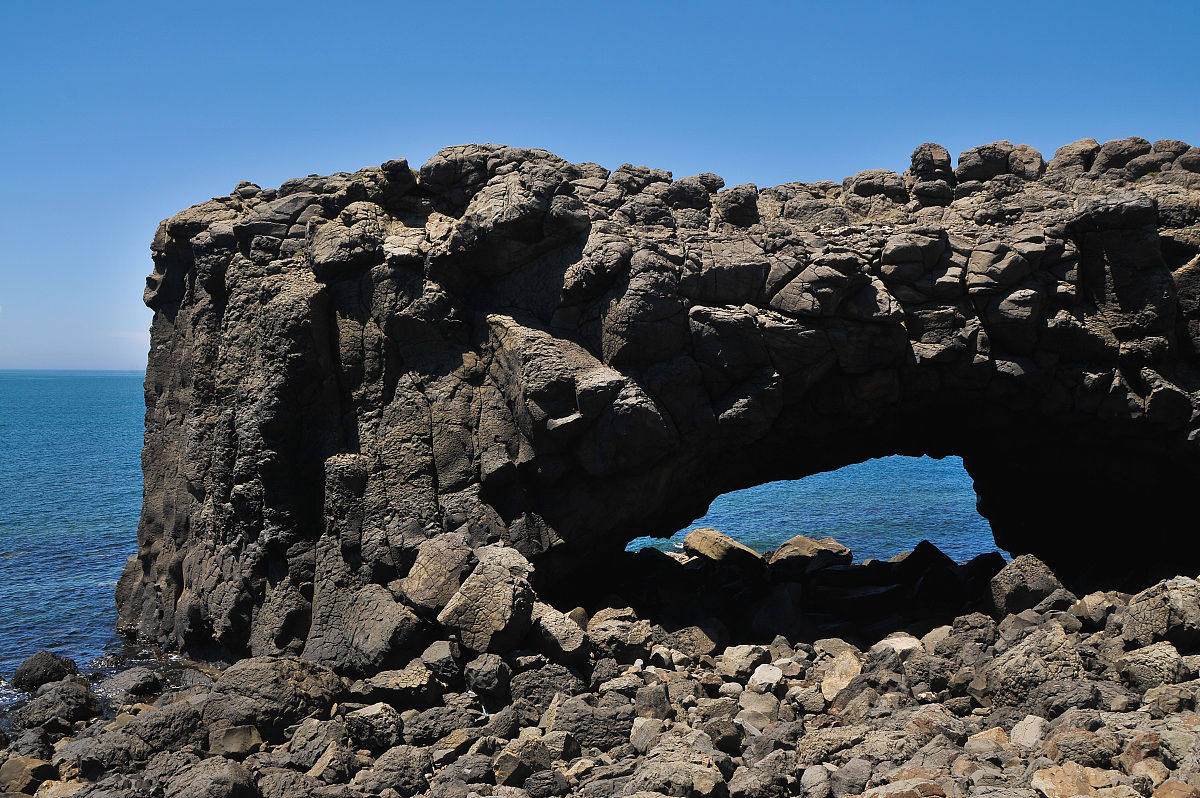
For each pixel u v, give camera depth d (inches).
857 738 601.6
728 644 873.5
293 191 1008.9
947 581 1001.5
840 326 855.7
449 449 882.1
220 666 927.7
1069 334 853.8
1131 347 850.8
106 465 3659.0
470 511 868.0
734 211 973.8
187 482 1032.2
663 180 1008.2
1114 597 815.7
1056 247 860.6
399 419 898.1
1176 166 938.1
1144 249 845.2
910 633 869.8
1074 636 743.7
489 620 744.3
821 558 1227.9
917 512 2484.0
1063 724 574.6
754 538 2096.5
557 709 676.1
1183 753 522.0
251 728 659.4
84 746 665.0
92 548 1790.1
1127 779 486.3
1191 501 905.5
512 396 860.0
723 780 546.3
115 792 566.3
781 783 551.5
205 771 566.3
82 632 1145.4
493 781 593.0
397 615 797.2
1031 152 1005.2
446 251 897.5
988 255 864.3
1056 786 481.7
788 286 855.7
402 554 856.9
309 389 907.4
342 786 577.9
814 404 893.8
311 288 917.2
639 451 830.5
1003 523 1160.8
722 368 853.8
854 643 863.7
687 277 857.5
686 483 931.3
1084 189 955.3
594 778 577.0
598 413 829.2
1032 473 992.2
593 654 778.8
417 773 604.4
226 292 1005.2
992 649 763.4
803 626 875.4
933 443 1045.8
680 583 1046.4
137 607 1066.1
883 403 890.7
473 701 709.3
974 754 554.6
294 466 904.9
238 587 893.8
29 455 4148.6
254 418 901.2
